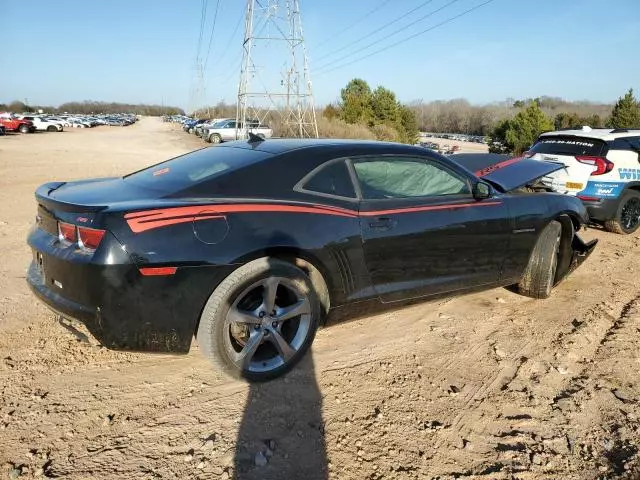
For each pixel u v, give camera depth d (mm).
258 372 2957
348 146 3434
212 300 2719
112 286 2539
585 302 4574
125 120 80000
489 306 4418
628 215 7641
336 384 3047
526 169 4582
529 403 2930
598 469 2402
